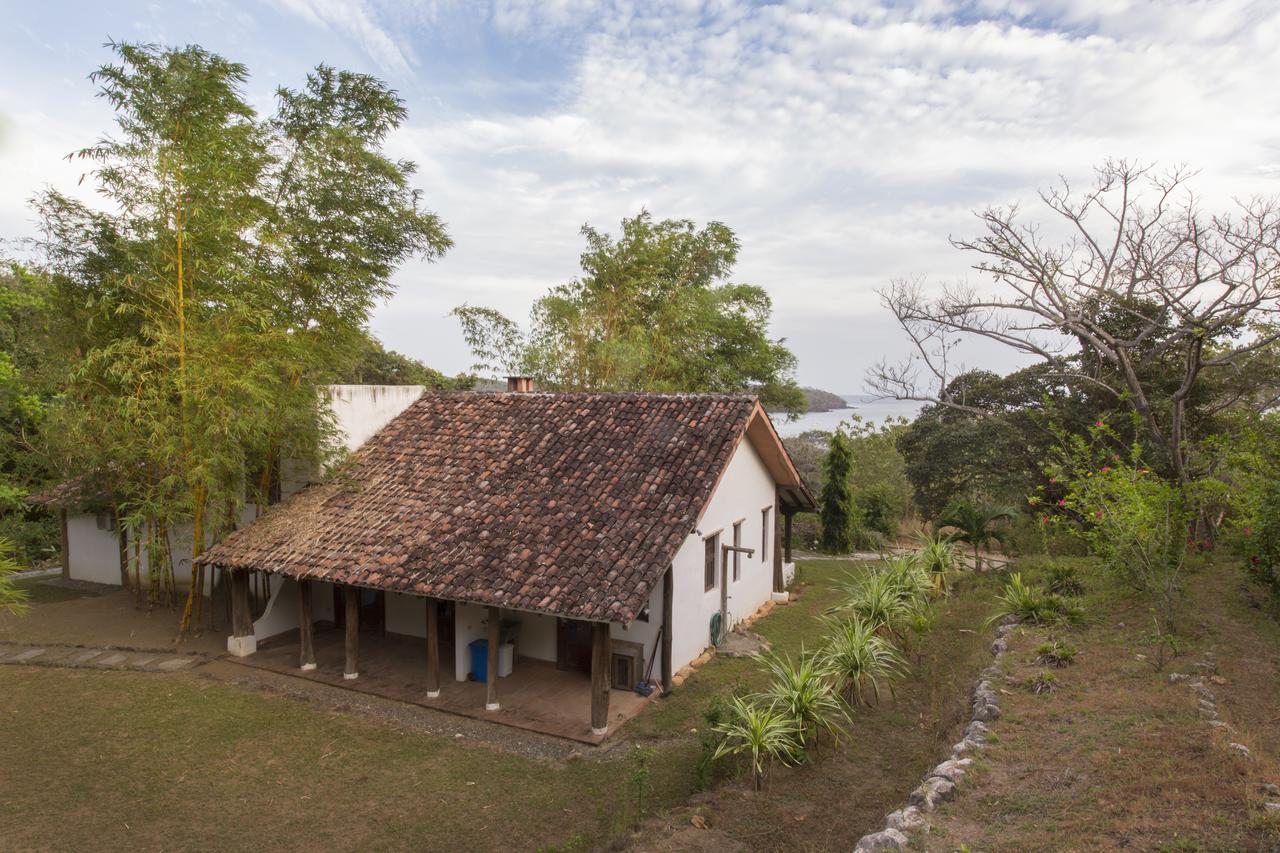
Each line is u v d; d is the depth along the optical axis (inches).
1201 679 286.2
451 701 404.8
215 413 451.5
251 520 553.3
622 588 358.3
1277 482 343.3
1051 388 816.3
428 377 1280.8
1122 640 344.8
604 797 303.6
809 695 311.6
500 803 300.4
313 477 536.1
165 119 443.8
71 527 698.8
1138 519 351.3
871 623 413.1
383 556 419.8
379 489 499.5
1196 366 583.2
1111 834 189.9
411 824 286.0
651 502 423.2
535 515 433.7
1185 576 430.6
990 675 318.7
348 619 436.8
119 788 314.2
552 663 462.3
